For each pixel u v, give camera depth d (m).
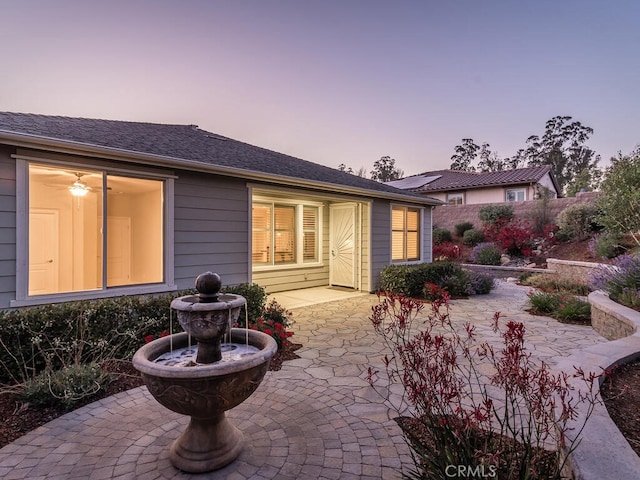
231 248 6.73
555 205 14.40
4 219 4.43
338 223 10.62
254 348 2.86
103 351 3.99
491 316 6.80
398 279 8.70
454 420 2.10
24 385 3.27
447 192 20.23
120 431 2.81
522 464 1.77
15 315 3.82
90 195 7.33
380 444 2.59
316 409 3.15
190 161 5.72
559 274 10.87
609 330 5.27
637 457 1.78
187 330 2.44
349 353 4.66
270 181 7.29
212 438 2.39
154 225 6.38
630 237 10.23
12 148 4.48
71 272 7.57
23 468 2.34
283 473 2.28
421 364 2.25
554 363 4.20
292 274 9.95
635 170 8.35
